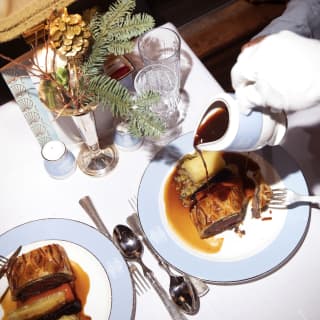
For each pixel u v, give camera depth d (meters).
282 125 0.60
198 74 0.96
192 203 0.75
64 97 0.71
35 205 0.83
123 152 0.87
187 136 0.84
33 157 0.90
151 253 0.75
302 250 0.71
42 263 0.70
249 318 0.67
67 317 0.67
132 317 0.69
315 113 0.84
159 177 0.80
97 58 0.67
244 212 0.75
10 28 0.62
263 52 0.51
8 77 0.88
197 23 1.89
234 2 1.92
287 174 0.77
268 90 0.50
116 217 0.80
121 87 0.66
